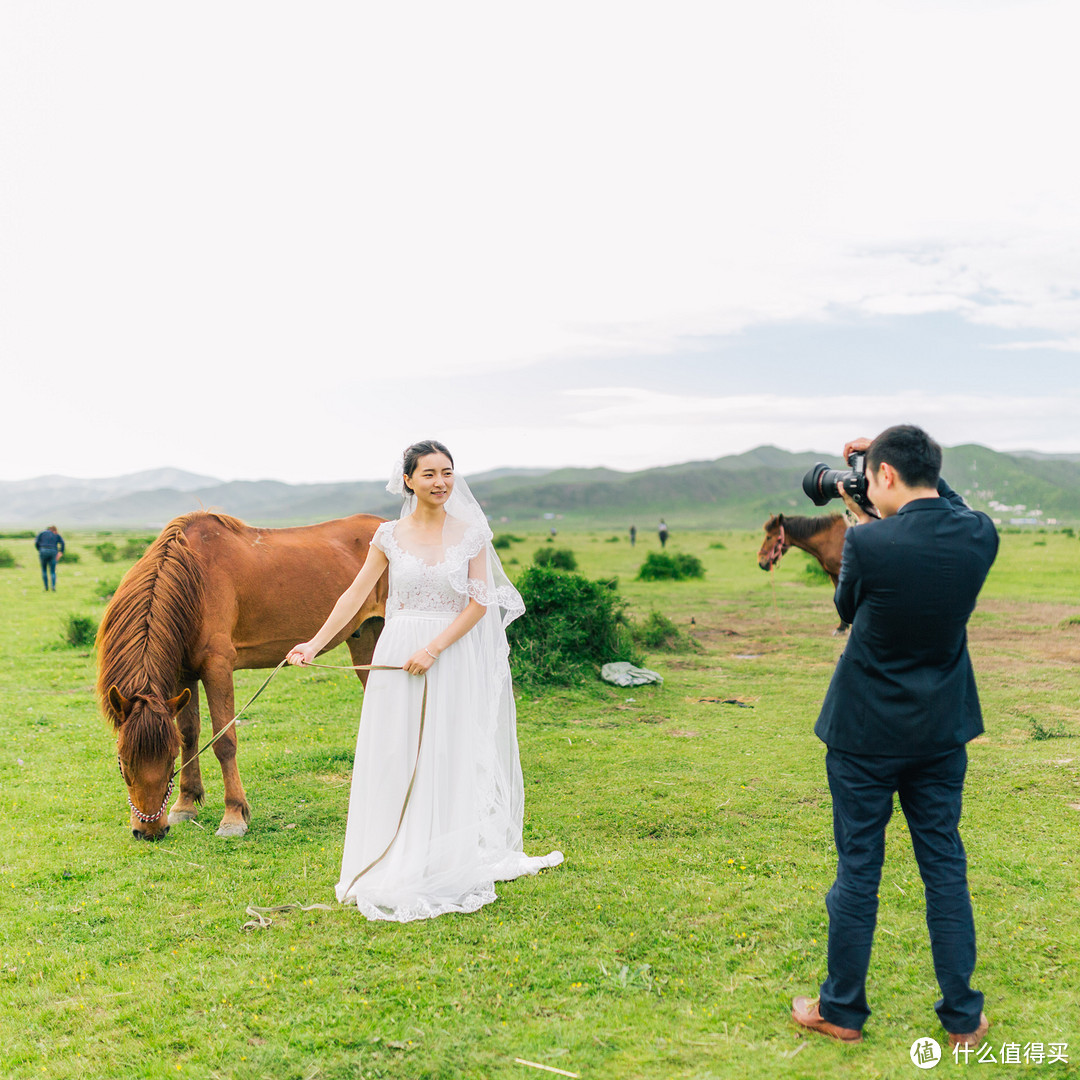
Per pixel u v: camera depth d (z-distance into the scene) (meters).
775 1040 2.53
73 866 4.08
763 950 3.10
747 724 6.82
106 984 2.96
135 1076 2.43
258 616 5.09
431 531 3.72
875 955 3.03
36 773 5.65
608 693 7.95
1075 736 6.12
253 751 6.15
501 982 2.89
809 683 8.48
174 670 4.45
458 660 3.66
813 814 4.67
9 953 3.20
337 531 5.90
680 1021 2.64
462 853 3.57
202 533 4.89
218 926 3.40
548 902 3.54
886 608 2.39
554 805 4.88
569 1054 2.47
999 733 6.31
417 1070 2.41
